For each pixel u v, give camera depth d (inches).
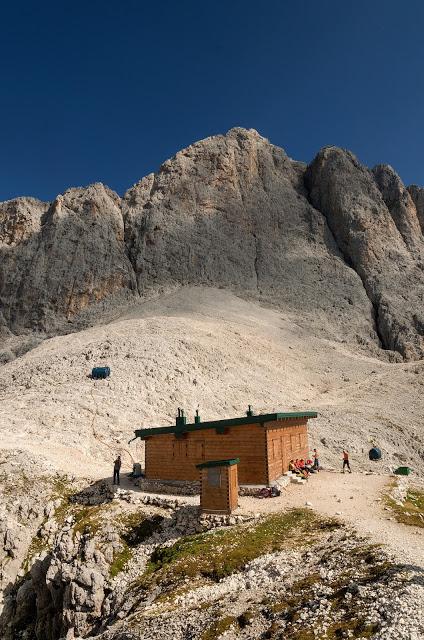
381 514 1005.2
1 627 1076.5
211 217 6835.6
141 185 7283.5
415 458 2372.0
